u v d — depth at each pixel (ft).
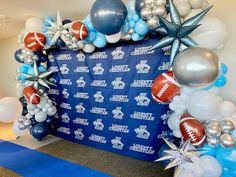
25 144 10.87
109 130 9.84
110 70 9.51
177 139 7.63
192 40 5.99
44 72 10.86
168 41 6.30
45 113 10.68
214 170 5.44
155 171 7.79
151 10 6.27
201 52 4.72
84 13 9.81
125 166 8.30
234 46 7.38
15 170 8.11
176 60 5.05
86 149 10.19
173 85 6.21
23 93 10.17
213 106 5.55
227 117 5.95
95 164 8.54
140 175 7.53
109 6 6.22
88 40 8.40
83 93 10.62
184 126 5.89
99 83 9.95
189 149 5.82
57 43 9.90
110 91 9.61
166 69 8.07
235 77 7.45
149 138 8.70
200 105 5.58
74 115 11.15
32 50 10.04
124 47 9.00
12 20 10.94
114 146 9.73
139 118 8.89
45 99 10.71
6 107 8.59
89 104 10.45
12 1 8.30
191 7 6.42
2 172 7.97
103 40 8.32
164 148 7.73
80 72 10.59
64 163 8.66
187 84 4.97
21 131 10.59
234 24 7.29
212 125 5.54
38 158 9.17
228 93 7.63
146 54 8.46
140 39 7.91
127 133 9.27
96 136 10.35
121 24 6.64
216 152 5.78
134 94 8.93
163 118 8.32
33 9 9.28
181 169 5.69
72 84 11.01
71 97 11.15
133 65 8.83
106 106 9.82
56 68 11.53
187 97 6.29
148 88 8.55
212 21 6.01
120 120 9.43
